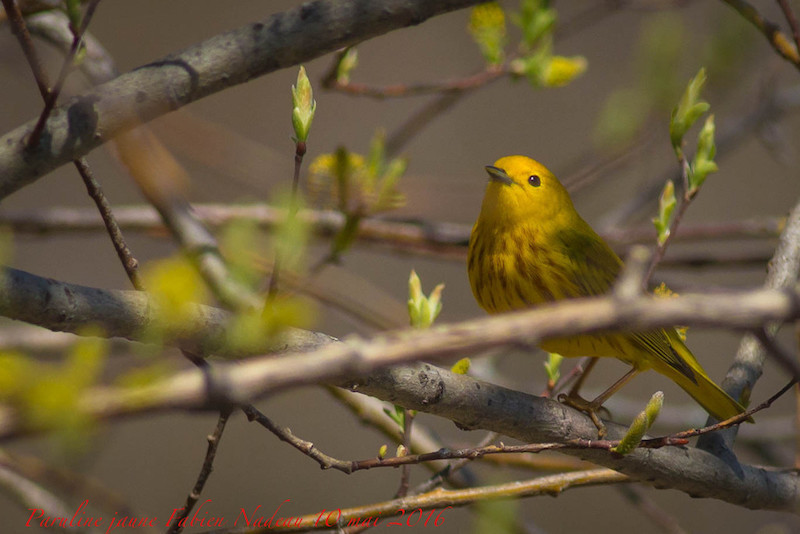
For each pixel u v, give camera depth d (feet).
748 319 9.51
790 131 65.31
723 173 65.16
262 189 43.98
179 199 29.96
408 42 66.85
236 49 18.93
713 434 23.86
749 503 23.47
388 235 39.68
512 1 57.57
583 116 65.21
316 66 65.16
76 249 58.85
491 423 20.74
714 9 44.34
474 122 65.21
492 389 20.66
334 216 37.55
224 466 55.47
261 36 19.06
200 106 64.13
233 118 64.44
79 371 8.78
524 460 31.09
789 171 64.85
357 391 19.08
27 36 16.53
